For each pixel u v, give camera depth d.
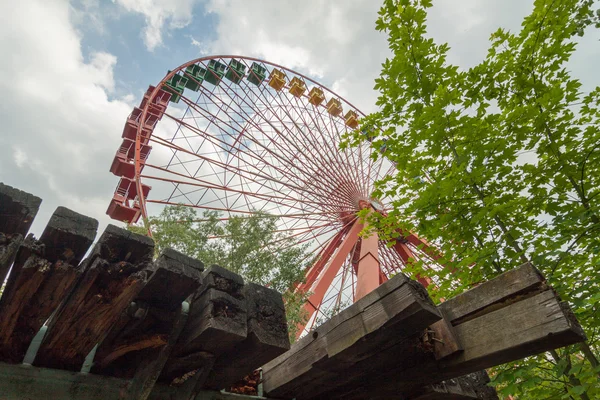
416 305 2.30
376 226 6.01
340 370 2.91
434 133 5.30
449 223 5.35
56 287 1.85
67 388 2.20
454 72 5.52
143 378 2.33
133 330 2.28
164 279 2.15
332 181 23.06
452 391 3.43
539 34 5.20
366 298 2.64
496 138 5.17
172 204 15.16
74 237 1.82
